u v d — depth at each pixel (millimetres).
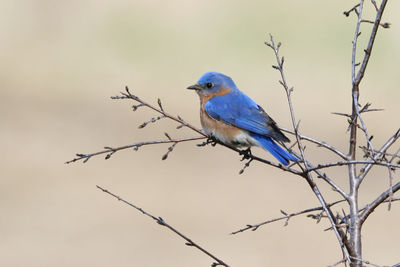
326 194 16641
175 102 22922
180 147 19766
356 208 6910
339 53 24953
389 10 25844
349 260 6324
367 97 22094
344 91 22484
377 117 20984
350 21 26312
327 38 25906
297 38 26078
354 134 7293
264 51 25562
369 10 26203
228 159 18906
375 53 24953
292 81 23344
